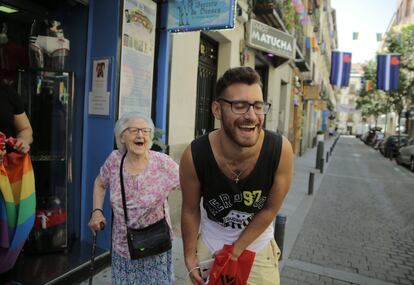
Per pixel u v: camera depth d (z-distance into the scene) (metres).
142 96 4.13
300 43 14.48
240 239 1.95
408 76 22.64
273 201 1.89
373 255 4.85
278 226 4.37
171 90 4.91
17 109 2.73
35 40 3.61
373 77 29.34
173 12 4.31
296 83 16.52
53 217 3.66
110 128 3.76
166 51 4.49
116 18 3.69
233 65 7.27
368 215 7.16
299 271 4.14
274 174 1.82
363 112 45.75
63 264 3.42
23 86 3.57
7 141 2.39
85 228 3.99
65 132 3.72
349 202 8.38
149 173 2.44
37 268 3.32
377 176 13.74
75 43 3.89
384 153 24.00
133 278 2.49
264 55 9.69
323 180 11.60
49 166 3.77
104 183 2.58
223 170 1.79
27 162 2.48
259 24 7.63
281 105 14.41
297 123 18.61
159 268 2.53
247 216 1.92
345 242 5.35
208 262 2.01
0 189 2.28
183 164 1.88
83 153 3.95
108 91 3.74
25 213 2.41
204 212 2.08
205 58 6.77
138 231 2.42
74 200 3.98
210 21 4.11
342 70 20.23
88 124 3.93
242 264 1.95
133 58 3.94
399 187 11.14
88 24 3.81
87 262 3.49
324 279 3.97
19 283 2.94
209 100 7.07
